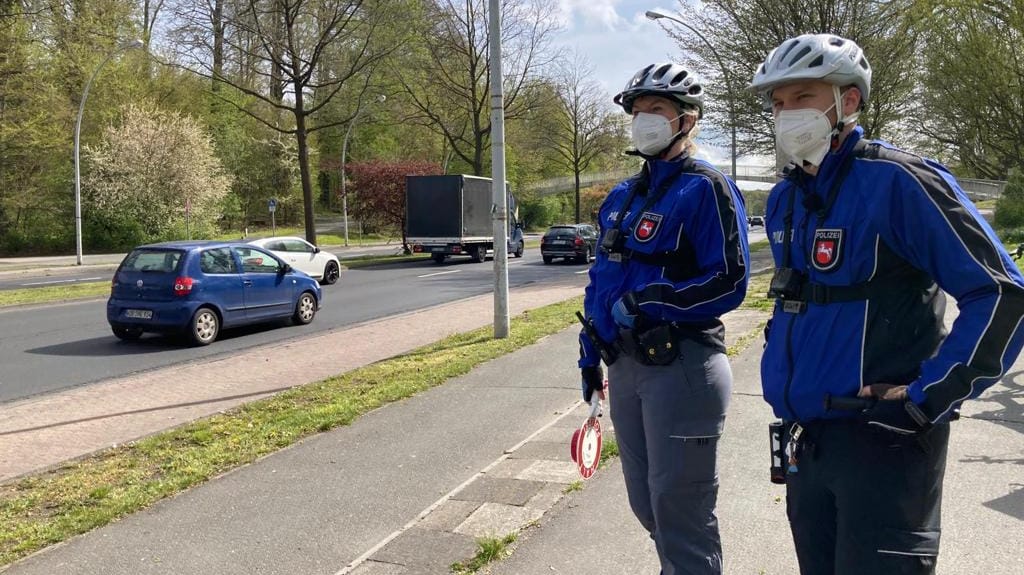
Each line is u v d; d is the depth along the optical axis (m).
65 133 33.81
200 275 11.55
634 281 2.74
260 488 4.69
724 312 2.65
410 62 34.53
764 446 4.91
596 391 3.08
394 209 33.28
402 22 30.50
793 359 2.06
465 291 18.23
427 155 54.59
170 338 12.16
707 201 2.63
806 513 2.09
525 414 6.16
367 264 28.25
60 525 4.18
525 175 64.88
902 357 1.92
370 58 30.28
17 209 36.72
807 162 2.09
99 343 11.70
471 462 5.02
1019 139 18.31
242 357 10.09
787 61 2.02
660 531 2.73
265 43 28.08
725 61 19.89
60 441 6.25
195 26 26.77
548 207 71.25
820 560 2.11
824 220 2.01
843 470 1.95
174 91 45.31
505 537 3.79
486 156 48.50
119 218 38.72
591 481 4.52
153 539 3.98
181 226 40.59
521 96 38.59
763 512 3.93
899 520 1.90
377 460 5.15
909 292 1.94
